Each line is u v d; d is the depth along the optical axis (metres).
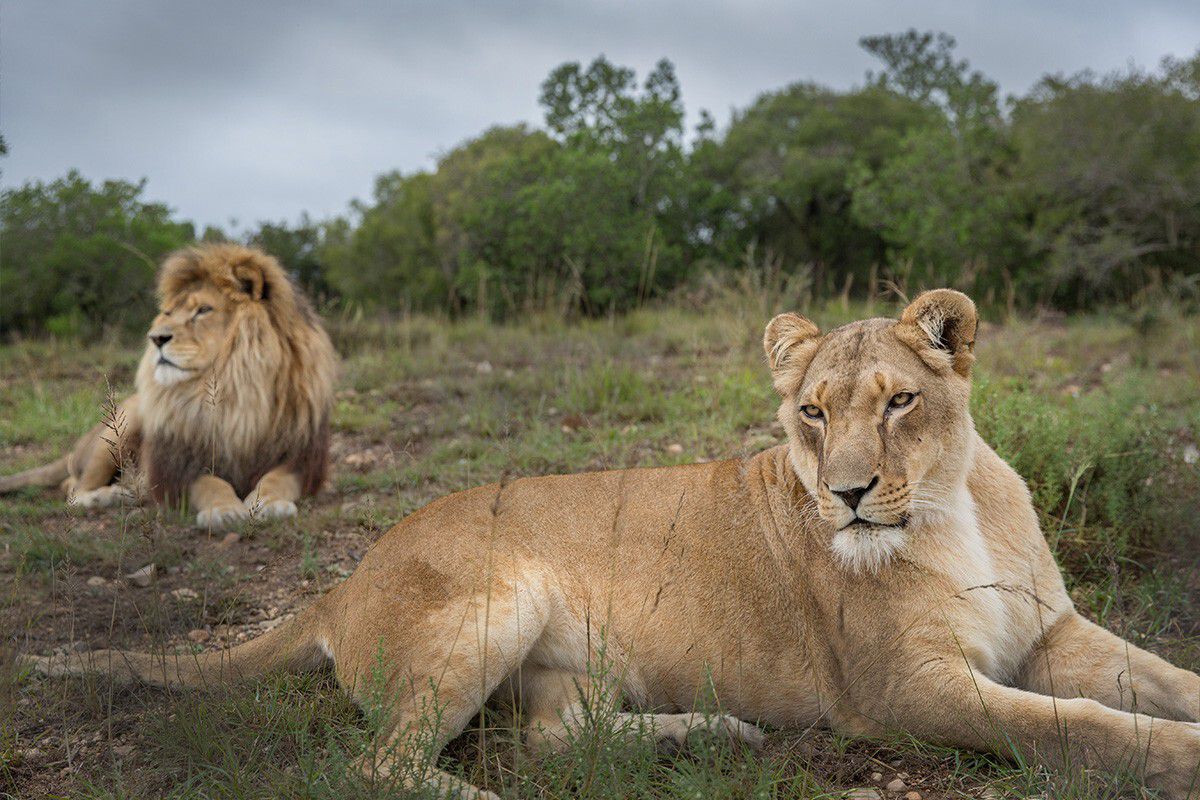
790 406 3.74
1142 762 2.94
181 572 5.46
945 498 3.50
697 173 21.12
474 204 19.19
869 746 3.48
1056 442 5.30
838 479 3.30
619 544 3.91
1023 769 3.08
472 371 10.64
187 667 3.96
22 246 16.08
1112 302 15.66
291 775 3.19
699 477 4.02
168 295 7.01
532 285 17.22
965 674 3.31
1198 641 4.02
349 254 22.66
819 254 22.56
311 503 6.81
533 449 7.07
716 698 3.45
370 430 8.45
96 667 4.00
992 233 16.81
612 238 17.39
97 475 7.35
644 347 11.38
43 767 3.56
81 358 12.91
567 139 20.08
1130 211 16.14
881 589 3.47
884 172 19.05
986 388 5.78
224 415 6.81
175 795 3.21
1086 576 4.71
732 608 3.74
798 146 23.06
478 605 3.62
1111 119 16.02
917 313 3.52
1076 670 3.58
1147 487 5.03
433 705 3.37
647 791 3.14
